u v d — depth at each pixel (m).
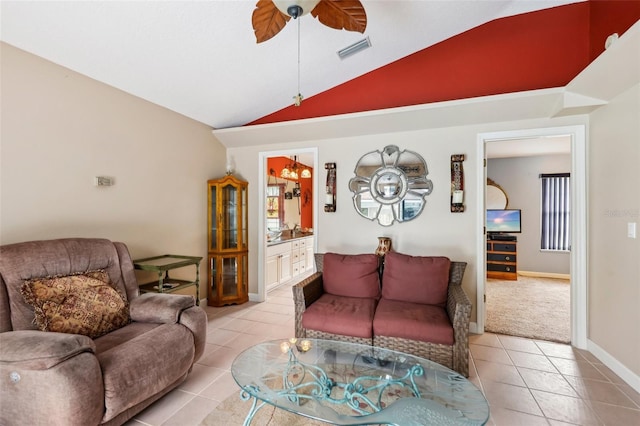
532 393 2.01
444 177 3.13
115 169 2.72
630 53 1.72
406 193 3.27
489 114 2.85
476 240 3.02
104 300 2.02
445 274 2.58
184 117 3.48
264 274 4.04
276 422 1.73
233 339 2.82
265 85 3.19
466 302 2.11
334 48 2.82
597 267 2.48
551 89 2.49
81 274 2.05
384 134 3.36
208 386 2.08
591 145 2.58
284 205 6.18
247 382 1.63
